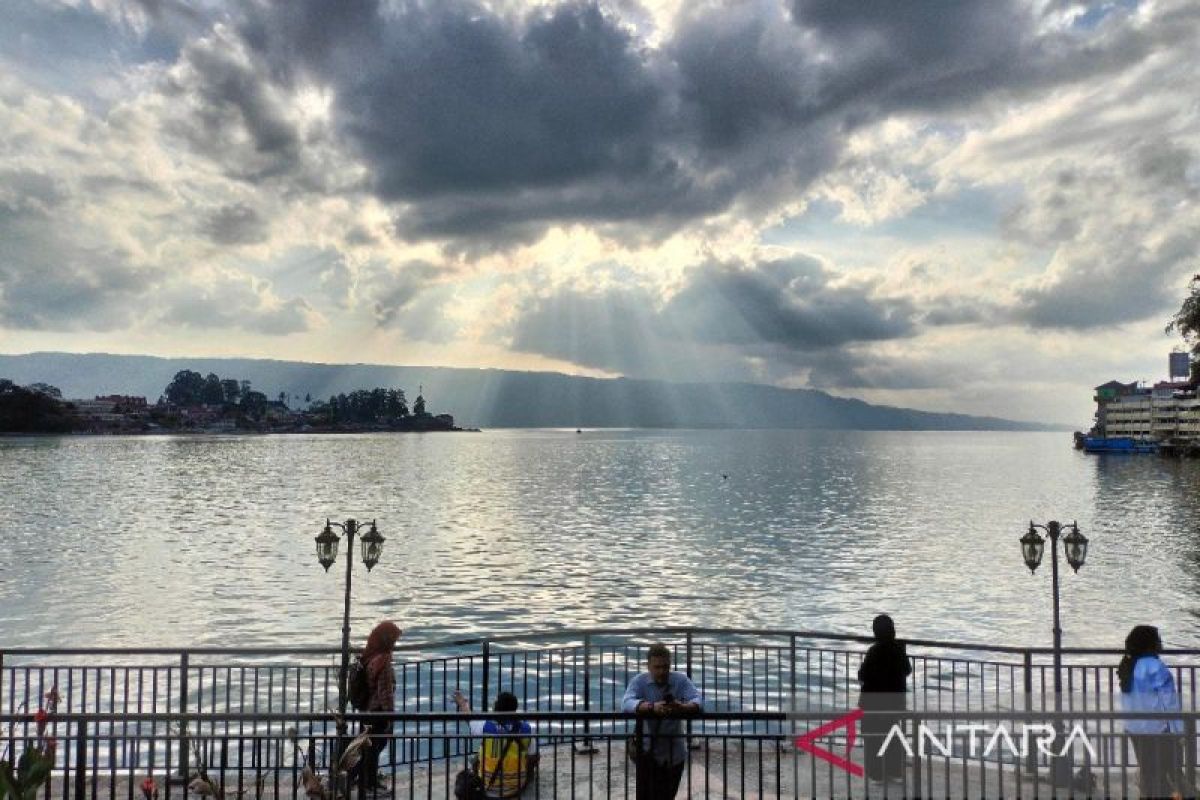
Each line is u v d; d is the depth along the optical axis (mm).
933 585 41781
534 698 21391
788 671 23312
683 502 88188
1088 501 91438
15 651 11320
